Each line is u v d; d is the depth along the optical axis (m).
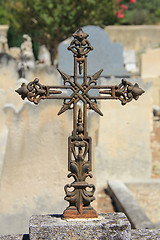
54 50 14.65
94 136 6.95
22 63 7.31
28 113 7.04
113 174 10.26
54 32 15.09
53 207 7.09
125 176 10.29
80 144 3.24
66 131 7.07
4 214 7.07
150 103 10.09
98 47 11.25
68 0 15.58
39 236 3.08
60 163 7.10
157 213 10.21
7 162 7.04
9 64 7.08
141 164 10.30
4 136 7.02
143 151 10.27
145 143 10.23
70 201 3.23
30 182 7.09
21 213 7.09
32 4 15.31
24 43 7.71
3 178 7.03
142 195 10.16
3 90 7.07
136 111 10.09
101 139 10.12
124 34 31.03
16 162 7.08
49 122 7.04
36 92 3.23
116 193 9.29
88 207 3.25
